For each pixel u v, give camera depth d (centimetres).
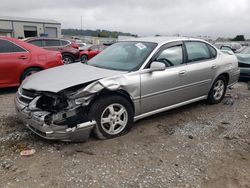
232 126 505
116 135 437
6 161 363
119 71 449
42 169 347
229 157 394
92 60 536
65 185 317
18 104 424
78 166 355
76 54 1523
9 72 719
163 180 333
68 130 379
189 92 542
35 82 427
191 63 541
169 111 573
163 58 492
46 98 397
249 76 912
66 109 377
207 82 580
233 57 661
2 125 479
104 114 420
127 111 441
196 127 494
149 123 504
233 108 612
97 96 410
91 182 324
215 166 369
